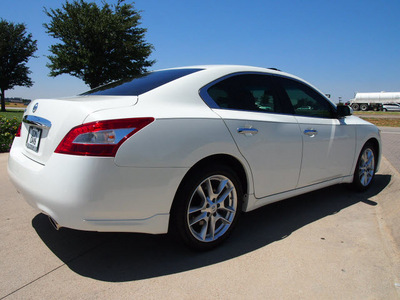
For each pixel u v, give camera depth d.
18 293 2.08
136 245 2.79
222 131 2.57
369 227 3.23
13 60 38.59
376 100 49.09
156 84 2.69
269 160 2.95
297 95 3.51
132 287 2.16
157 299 2.04
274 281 2.26
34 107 2.73
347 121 4.01
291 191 3.29
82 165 2.03
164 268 2.41
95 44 24.84
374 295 2.11
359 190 4.39
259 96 3.10
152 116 2.25
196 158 2.39
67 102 2.33
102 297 2.05
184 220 2.44
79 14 23.98
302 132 3.27
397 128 16.33
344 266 2.46
